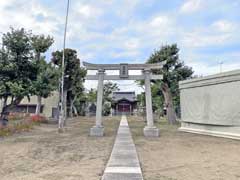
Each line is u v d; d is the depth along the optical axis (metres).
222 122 13.41
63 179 5.30
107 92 51.50
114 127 19.78
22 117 24.09
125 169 6.04
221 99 13.55
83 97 43.97
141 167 6.39
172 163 6.89
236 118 12.54
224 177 5.53
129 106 57.28
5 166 6.57
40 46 16.69
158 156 7.88
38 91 15.61
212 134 14.05
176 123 23.83
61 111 17.17
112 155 7.85
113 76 15.48
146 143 10.87
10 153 8.44
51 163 6.92
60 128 16.27
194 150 9.07
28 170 6.14
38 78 15.48
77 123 24.41
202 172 5.95
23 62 15.25
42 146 9.95
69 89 26.83
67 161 7.17
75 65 24.78
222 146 10.05
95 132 13.95
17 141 11.38
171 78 23.42
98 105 14.82
